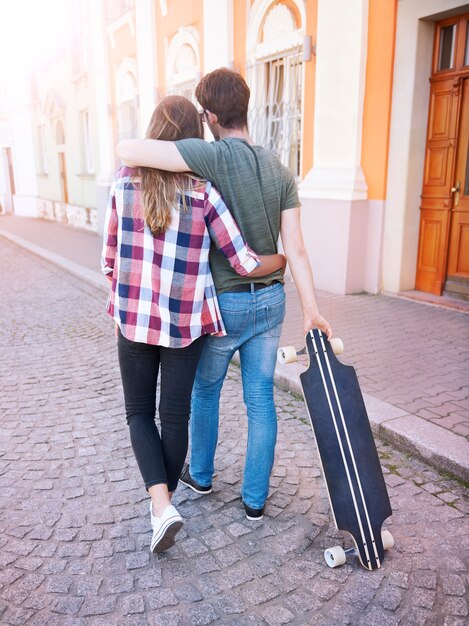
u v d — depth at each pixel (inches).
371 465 86.0
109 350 197.8
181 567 84.5
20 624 73.6
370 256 250.4
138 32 431.8
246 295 83.7
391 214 240.2
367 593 78.7
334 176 249.8
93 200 609.3
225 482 108.2
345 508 83.2
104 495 104.4
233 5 315.9
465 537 90.7
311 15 258.4
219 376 92.7
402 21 219.6
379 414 127.5
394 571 83.0
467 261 223.9
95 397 154.0
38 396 155.1
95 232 595.2
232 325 84.9
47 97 706.2
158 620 74.2
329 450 84.7
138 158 73.7
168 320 77.6
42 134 802.8
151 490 81.8
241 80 82.9
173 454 85.7
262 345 88.4
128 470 113.6
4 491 105.7
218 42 329.7
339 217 246.2
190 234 77.1
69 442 126.3
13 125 876.0
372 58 233.0
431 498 101.4
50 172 773.3
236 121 83.4
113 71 498.3
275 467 113.1
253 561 85.7
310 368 86.0
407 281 245.0
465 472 105.3
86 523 95.7
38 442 126.4
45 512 98.9
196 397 96.4
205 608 76.3
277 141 301.9
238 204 79.9
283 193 82.8
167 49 404.5
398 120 229.0
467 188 219.5
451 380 149.9
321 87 254.4
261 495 94.5
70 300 281.6
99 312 255.3
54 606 76.7
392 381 149.5
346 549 87.7
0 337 216.5
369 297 245.3
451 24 213.6
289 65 283.9
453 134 219.0
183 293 78.1
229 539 90.9
